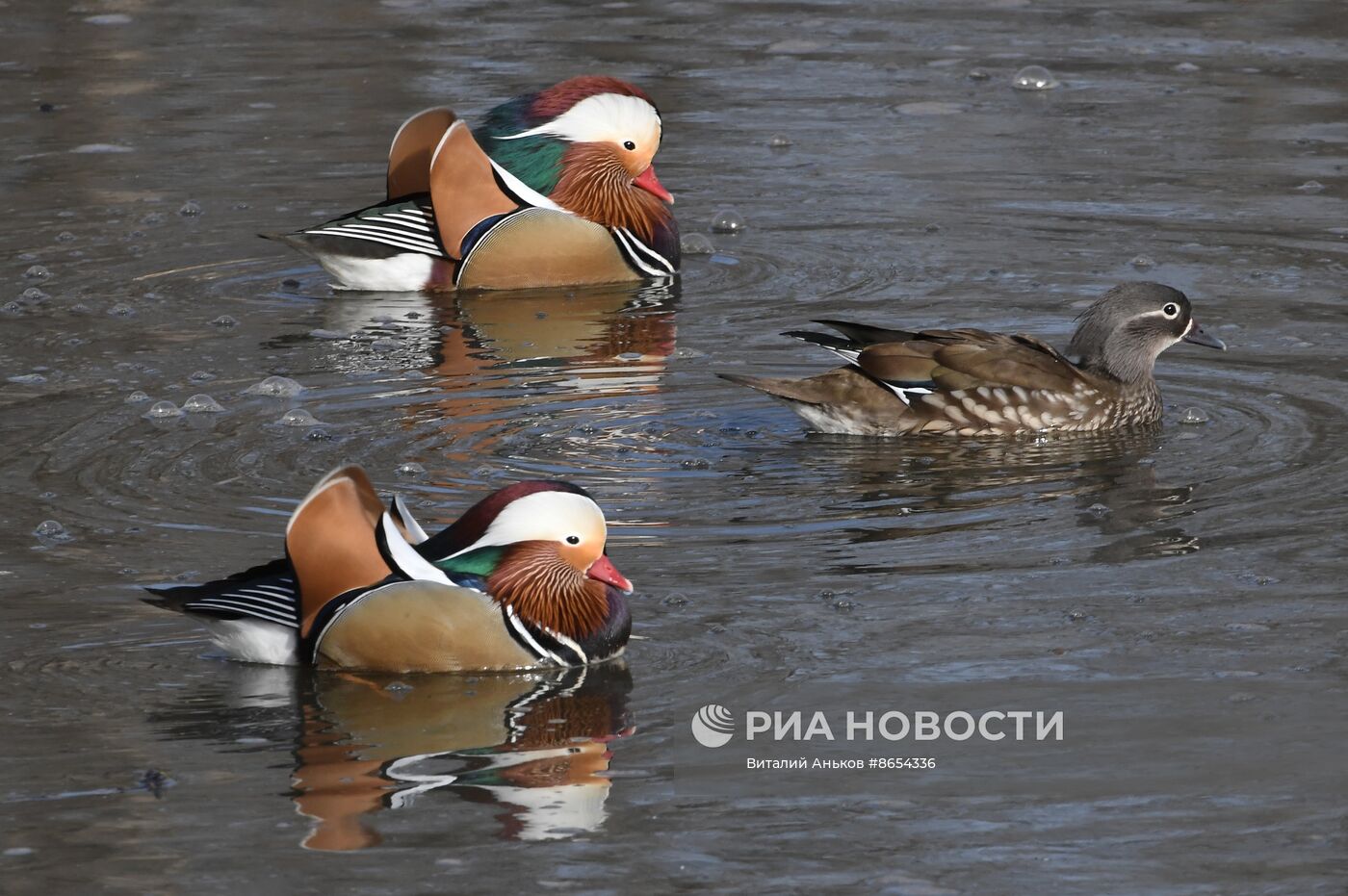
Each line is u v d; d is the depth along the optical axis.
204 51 25.62
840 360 15.34
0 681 9.64
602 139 18.22
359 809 8.45
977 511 12.06
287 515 11.96
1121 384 13.81
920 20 27.06
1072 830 8.30
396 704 9.47
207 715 9.32
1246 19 26.70
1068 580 10.90
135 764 8.83
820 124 22.28
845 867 8.01
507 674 9.83
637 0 28.59
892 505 12.18
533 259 17.95
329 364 15.34
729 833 8.30
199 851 8.09
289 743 9.05
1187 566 11.07
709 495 12.38
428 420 13.88
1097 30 26.28
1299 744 8.97
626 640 10.06
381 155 21.23
